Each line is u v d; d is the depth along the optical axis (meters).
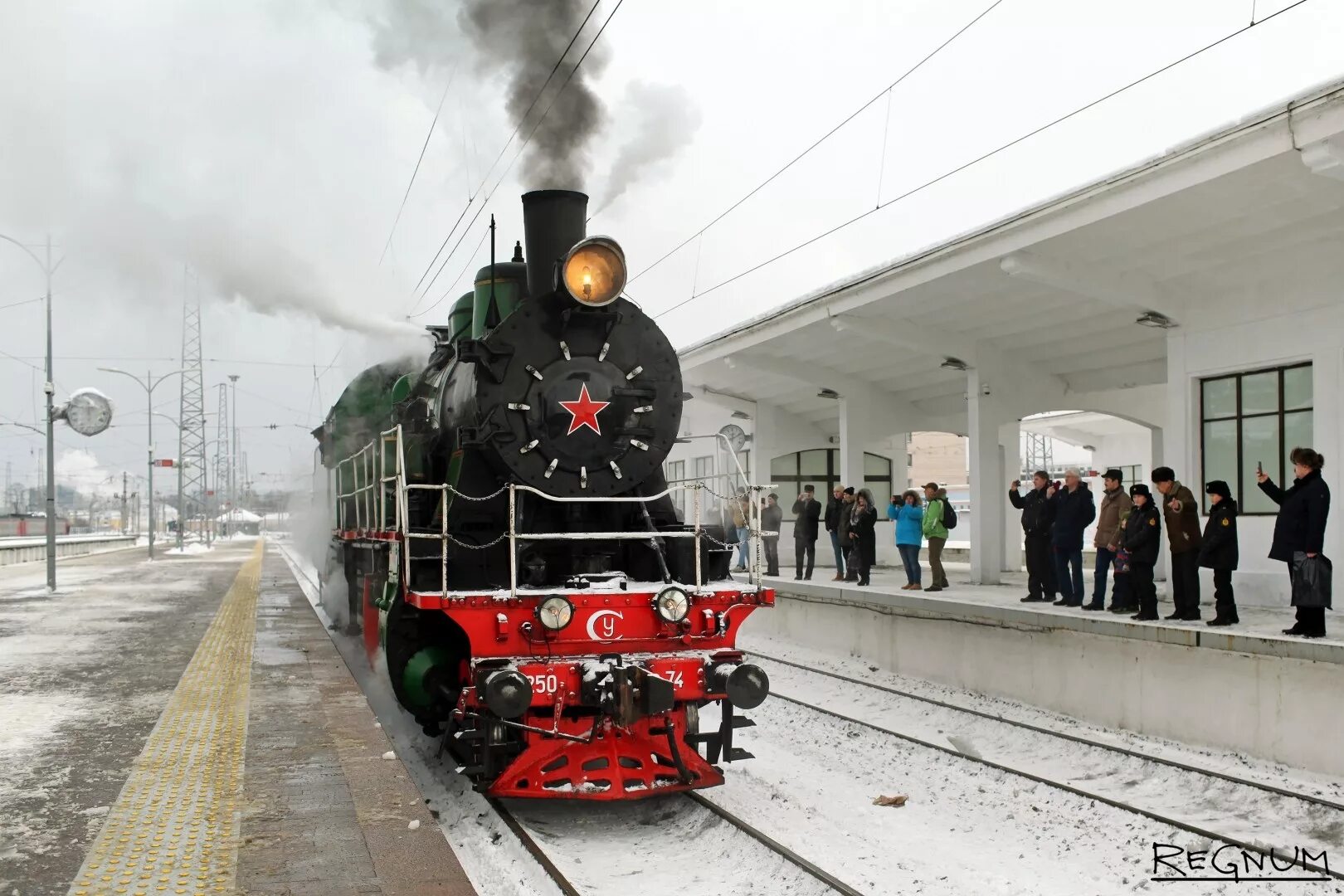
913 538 15.71
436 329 11.90
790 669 14.00
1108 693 10.42
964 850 6.90
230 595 20.84
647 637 7.52
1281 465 12.50
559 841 6.84
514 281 9.27
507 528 8.40
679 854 6.65
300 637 13.59
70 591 22.23
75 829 5.74
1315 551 8.89
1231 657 9.17
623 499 8.22
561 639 7.33
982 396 17.00
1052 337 16.00
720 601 7.73
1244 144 9.14
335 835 5.57
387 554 9.66
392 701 10.74
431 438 9.73
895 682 12.97
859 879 6.12
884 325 15.98
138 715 8.59
